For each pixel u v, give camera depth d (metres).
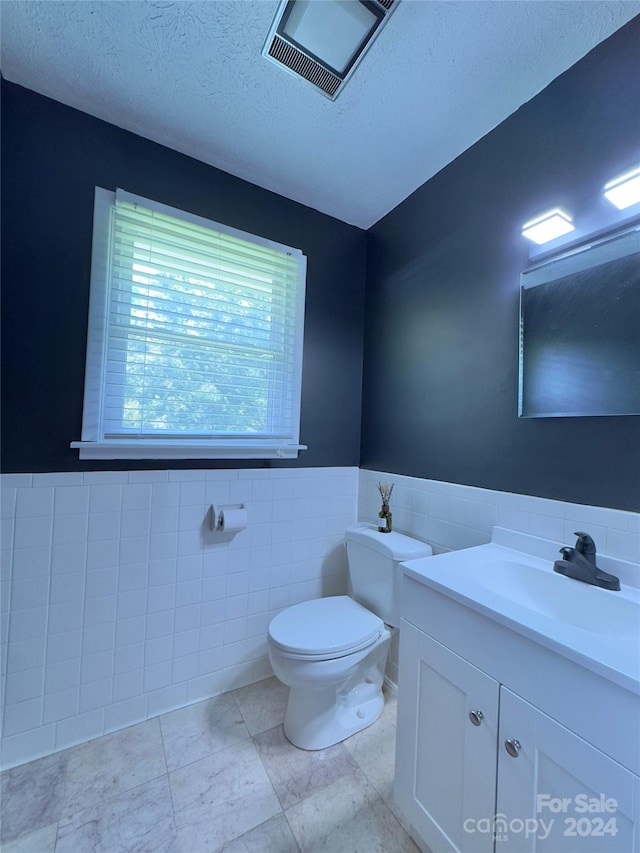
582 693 0.64
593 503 1.06
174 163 1.55
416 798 1.00
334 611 1.53
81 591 1.37
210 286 1.66
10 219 1.29
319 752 1.33
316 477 1.92
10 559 1.26
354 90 1.25
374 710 1.51
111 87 1.28
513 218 1.32
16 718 1.26
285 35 1.08
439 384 1.60
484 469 1.38
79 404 1.38
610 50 1.06
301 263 1.88
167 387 1.56
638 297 0.97
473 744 0.84
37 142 1.32
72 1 1.00
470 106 1.31
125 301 1.48
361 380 2.10
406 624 1.07
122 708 1.43
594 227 1.08
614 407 1.01
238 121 1.40
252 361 1.76
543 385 1.19
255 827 1.07
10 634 1.26
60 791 1.17
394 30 1.05
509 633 0.77
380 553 1.55
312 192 1.80
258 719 1.49
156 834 1.05
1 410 1.27
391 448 1.86
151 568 1.49
